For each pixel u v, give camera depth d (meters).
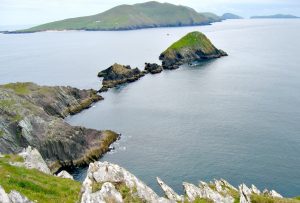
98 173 36.50
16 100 101.12
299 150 90.94
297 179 76.75
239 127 109.69
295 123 111.44
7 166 41.09
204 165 84.50
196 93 159.62
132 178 37.16
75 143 93.50
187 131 108.69
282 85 168.50
